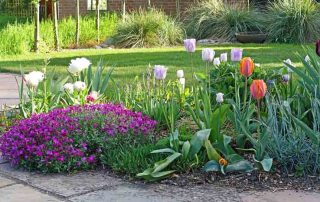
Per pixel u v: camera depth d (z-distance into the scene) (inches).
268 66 339.9
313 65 167.8
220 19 593.0
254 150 146.9
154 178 139.2
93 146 159.0
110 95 221.1
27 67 384.5
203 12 605.9
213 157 143.8
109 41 576.1
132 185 138.9
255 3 684.7
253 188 133.9
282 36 568.7
